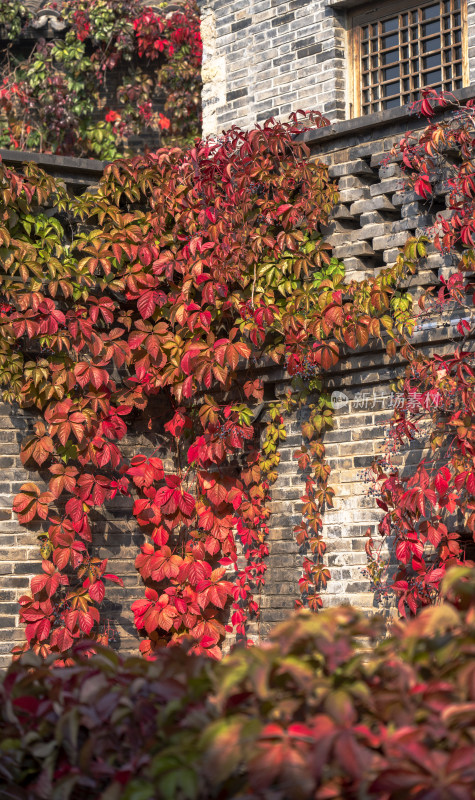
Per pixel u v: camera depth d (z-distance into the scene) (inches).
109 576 302.0
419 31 340.5
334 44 354.0
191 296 311.9
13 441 299.3
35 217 298.0
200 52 562.9
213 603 304.8
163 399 330.3
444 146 257.6
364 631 105.3
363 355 276.8
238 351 289.0
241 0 384.2
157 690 110.1
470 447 241.6
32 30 563.8
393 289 267.4
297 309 286.2
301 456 289.6
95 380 297.9
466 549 263.4
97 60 568.7
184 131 575.8
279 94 370.0
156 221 306.3
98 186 313.3
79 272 302.7
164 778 98.3
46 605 292.8
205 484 309.3
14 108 576.7
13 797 115.0
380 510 273.4
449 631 106.5
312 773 88.0
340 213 286.7
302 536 289.4
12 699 120.6
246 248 292.4
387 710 96.1
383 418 275.1
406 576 260.1
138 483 310.3
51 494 295.9
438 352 260.1
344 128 281.6
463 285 251.9
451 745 92.3
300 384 292.2
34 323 291.3
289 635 101.9
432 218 266.8
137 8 556.4
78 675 121.8
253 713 100.7
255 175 291.1
